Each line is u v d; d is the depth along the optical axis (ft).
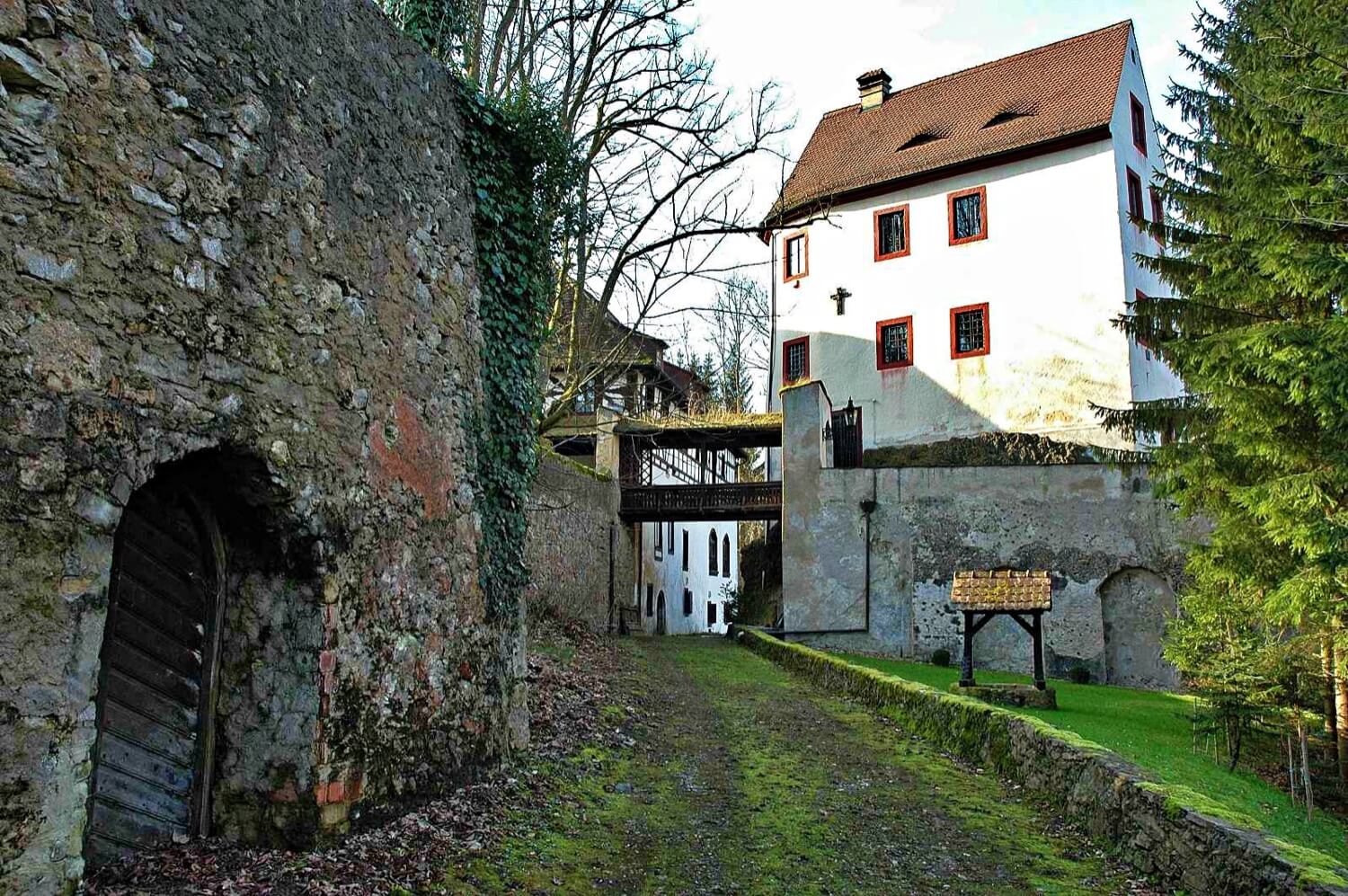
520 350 29.19
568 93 39.93
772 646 68.69
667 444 94.43
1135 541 68.85
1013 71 106.22
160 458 15.14
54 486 13.26
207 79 16.56
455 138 26.16
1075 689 61.26
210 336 16.33
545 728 32.71
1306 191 37.91
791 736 38.55
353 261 20.70
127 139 14.80
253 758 18.47
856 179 103.45
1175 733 44.39
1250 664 39.83
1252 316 49.37
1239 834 19.67
